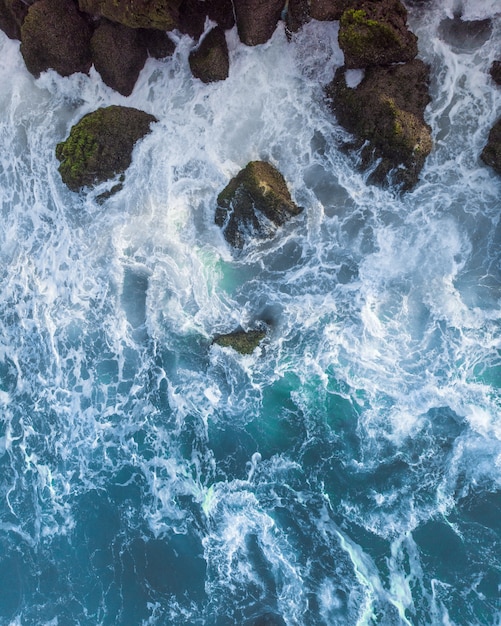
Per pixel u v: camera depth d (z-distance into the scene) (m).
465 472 23.86
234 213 25.05
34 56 26.16
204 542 25.42
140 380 26.86
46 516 27.08
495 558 23.16
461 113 23.89
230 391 26.03
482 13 23.17
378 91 22.88
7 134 28.12
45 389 27.84
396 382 24.66
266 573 24.66
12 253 28.42
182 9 24.58
